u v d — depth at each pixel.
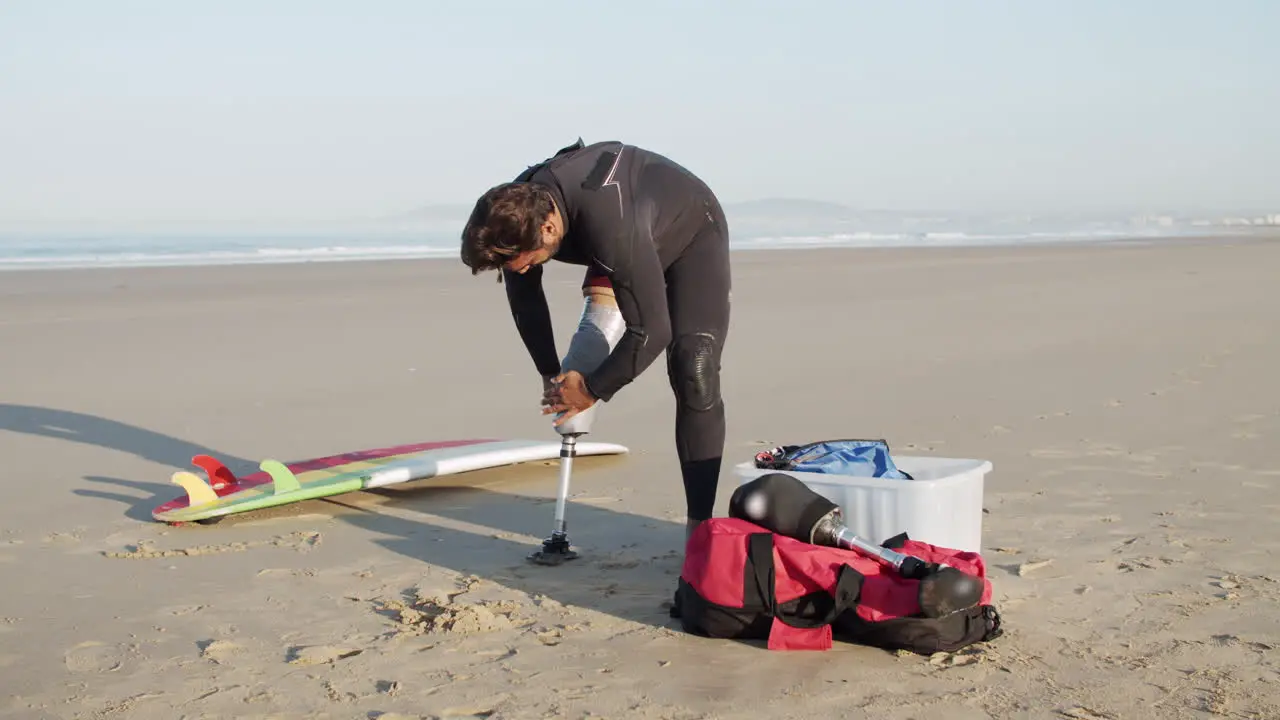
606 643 3.41
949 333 11.42
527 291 4.07
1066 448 6.12
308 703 2.99
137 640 3.48
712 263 3.86
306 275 23.33
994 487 5.30
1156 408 7.21
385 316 13.70
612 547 4.48
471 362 9.84
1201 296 15.27
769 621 3.36
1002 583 3.92
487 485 5.60
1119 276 19.98
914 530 3.62
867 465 3.89
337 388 8.55
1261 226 77.94
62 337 11.74
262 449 6.54
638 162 3.70
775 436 6.63
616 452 6.14
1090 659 3.23
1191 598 3.73
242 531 4.75
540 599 3.83
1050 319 12.60
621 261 3.50
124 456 6.32
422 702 2.99
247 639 3.48
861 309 14.05
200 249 42.00
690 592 3.46
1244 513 4.78
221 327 12.59
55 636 3.52
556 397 3.62
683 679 3.12
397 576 4.11
